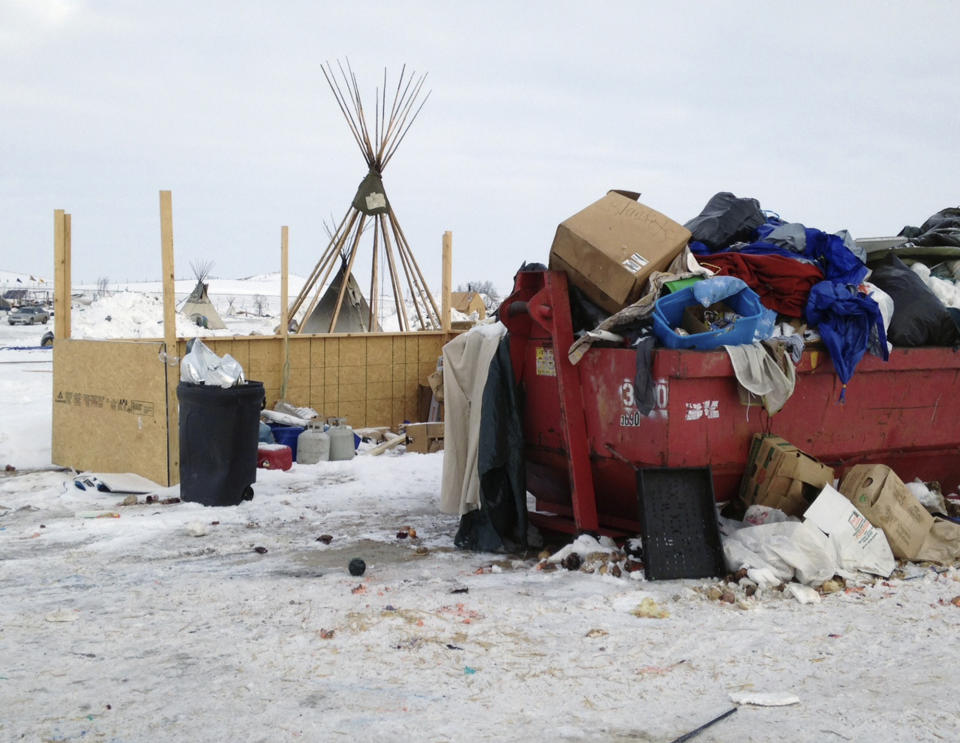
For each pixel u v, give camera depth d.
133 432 9.52
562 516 7.62
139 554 6.66
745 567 5.73
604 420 6.49
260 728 3.64
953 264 7.84
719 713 3.79
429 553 6.79
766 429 6.45
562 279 6.66
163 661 4.40
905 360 6.94
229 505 8.48
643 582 5.79
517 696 3.97
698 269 6.39
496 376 7.02
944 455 7.42
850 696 3.96
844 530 5.91
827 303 6.43
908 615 5.12
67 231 10.49
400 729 3.62
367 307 18.52
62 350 10.38
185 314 47.19
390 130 16.16
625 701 3.92
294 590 5.66
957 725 3.64
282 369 13.09
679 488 6.10
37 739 3.53
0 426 11.20
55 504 8.52
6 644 4.64
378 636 4.76
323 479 9.98
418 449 12.07
